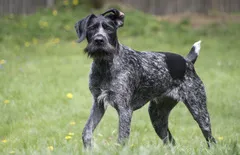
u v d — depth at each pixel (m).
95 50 8.91
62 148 8.91
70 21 26.31
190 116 13.40
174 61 10.04
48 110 13.33
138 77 9.49
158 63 9.82
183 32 25.84
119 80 9.12
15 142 10.64
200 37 25.03
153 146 8.71
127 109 9.19
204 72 18.00
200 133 11.81
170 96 10.02
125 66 9.26
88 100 14.28
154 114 10.40
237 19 28.80
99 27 9.14
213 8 29.47
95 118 9.33
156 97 9.98
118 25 9.38
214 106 14.02
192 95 10.05
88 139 9.09
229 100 14.52
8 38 23.58
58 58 20.25
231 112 13.54
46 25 25.58
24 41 23.47
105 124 12.41
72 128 11.99
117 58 9.19
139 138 10.65
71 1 28.47
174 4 29.34
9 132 11.64
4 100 13.91
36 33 24.72
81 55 21.03
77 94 14.77
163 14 29.38
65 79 16.64
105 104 9.23
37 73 17.36
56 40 23.72
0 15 27.44
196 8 29.39
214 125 12.56
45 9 27.70
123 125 9.09
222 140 10.37
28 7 28.05
